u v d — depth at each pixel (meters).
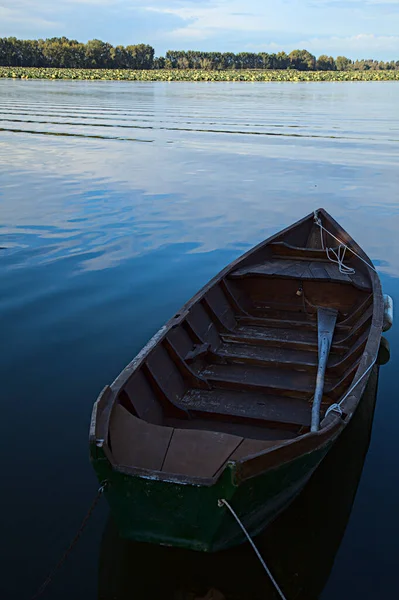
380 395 6.52
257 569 4.28
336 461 5.45
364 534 4.59
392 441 5.71
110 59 155.38
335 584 4.16
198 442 4.28
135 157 22.58
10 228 12.65
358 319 7.56
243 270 8.49
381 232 13.06
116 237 12.22
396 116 42.97
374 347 5.93
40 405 6.18
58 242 11.78
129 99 56.38
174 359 6.12
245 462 3.73
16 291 9.27
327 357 6.55
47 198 15.41
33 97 55.03
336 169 20.95
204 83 110.56
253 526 4.33
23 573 4.20
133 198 15.62
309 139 29.34
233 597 4.05
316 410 5.26
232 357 6.74
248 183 18.12
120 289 9.45
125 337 7.77
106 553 4.38
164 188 17.00
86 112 41.12
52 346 7.48
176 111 43.81
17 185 16.97
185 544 4.14
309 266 8.84
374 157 23.86
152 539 4.20
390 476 5.23
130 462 4.12
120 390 4.86
